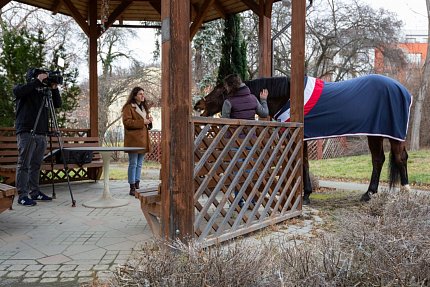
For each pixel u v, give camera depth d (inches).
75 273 93.4
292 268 71.2
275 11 676.7
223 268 65.9
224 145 119.2
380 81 177.2
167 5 98.5
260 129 133.5
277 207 143.5
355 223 98.4
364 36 702.5
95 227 136.9
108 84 646.5
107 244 116.8
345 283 69.1
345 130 173.5
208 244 107.0
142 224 141.3
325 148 568.7
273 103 178.7
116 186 236.4
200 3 269.1
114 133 635.5
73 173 256.7
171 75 99.2
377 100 174.7
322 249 79.4
